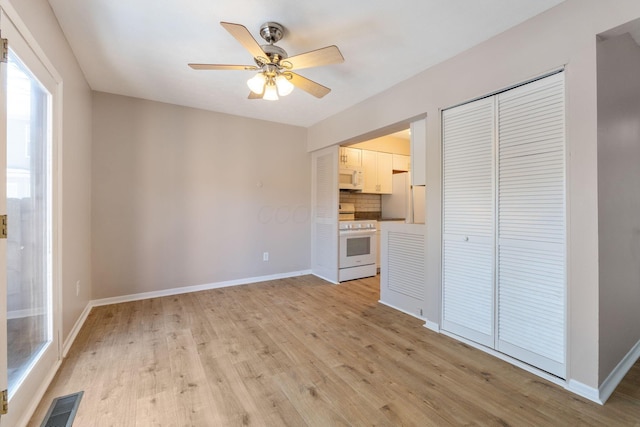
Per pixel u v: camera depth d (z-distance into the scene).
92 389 1.77
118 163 3.36
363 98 3.44
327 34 2.17
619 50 1.87
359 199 5.48
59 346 2.04
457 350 2.28
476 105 2.34
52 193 1.94
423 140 2.91
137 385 1.82
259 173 4.29
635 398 1.70
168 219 3.66
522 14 1.92
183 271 3.76
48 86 1.87
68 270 2.30
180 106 3.71
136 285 3.47
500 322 2.19
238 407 1.63
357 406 1.65
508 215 2.13
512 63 2.05
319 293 3.77
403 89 2.95
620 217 1.88
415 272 2.99
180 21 2.02
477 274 2.34
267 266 4.39
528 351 2.02
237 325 2.74
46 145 1.89
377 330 2.65
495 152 2.20
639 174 2.12
